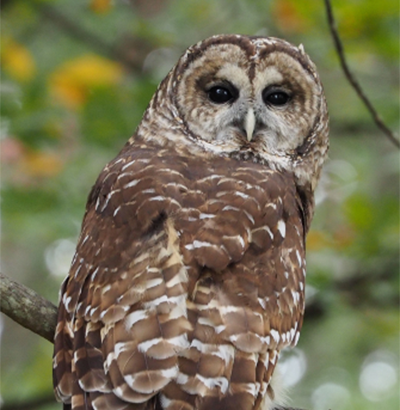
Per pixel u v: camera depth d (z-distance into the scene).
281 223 10.81
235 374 9.30
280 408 10.84
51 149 17.67
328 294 17.83
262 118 12.74
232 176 10.95
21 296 10.59
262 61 12.83
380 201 19.75
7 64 18.58
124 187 10.76
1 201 17.08
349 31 18.03
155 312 9.41
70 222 17.06
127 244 10.14
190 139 12.75
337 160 20.83
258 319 9.73
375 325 20.50
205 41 13.11
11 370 22.58
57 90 18.20
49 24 20.64
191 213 10.29
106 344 9.44
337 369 22.34
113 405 9.12
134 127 18.08
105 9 19.47
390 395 22.56
